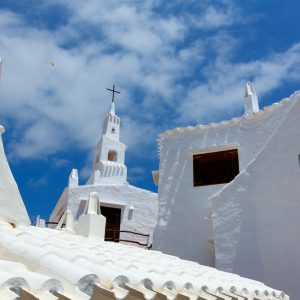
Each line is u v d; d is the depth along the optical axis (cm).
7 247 545
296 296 1111
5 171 939
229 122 1672
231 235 1302
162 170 1770
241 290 703
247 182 1330
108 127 3017
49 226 2866
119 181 2795
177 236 1611
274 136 1312
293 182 1220
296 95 1511
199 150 1700
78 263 496
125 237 2505
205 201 1602
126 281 441
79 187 2516
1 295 309
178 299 470
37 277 368
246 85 1836
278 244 1191
